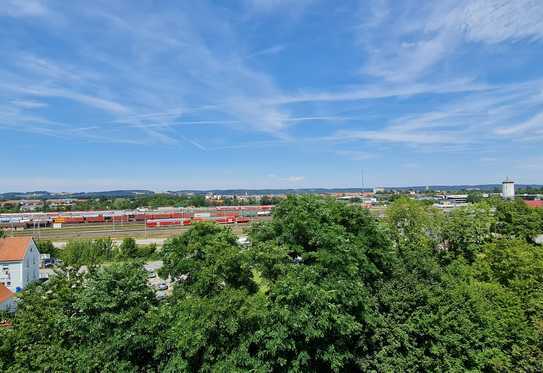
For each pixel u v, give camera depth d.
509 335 18.88
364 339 18.73
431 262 21.36
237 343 15.78
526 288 21.34
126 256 64.62
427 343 18.03
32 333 14.35
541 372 18.28
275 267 17.83
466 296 19.03
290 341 15.38
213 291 17.12
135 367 14.96
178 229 105.38
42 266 64.00
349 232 24.08
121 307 15.23
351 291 17.72
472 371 17.31
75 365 14.16
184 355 15.12
